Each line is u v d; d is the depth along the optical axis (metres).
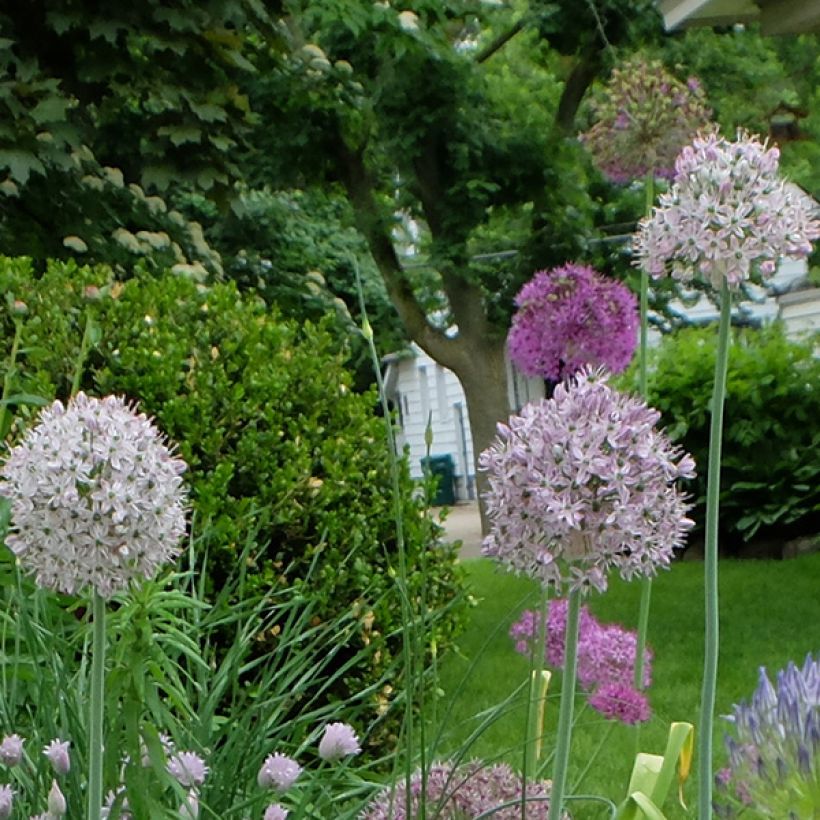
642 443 1.69
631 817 2.11
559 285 3.21
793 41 16.75
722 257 1.92
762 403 10.43
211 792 2.26
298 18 10.49
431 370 25.28
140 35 7.30
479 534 16.94
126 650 2.04
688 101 3.53
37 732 2.27
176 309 4.45
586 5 14.56
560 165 14.30
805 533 10.66
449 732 2.51
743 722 1.69
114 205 7.59
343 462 4.21
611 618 7.67
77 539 1.73
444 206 14.29
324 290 9.47
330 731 2.27
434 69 13.23
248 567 3.82
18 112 6.78
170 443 3.96
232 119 7.64
